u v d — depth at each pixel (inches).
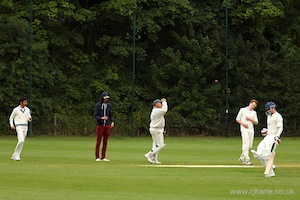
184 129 6122.1
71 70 6378.0
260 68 6348.4
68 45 6333.7
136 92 6338.6
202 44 6407.5
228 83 6378.0
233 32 6717.5
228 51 6387.8
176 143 4820.4
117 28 6486.2
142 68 6520.7
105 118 2994.6
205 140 5339.6
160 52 6574.8
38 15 6092.5
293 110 6299.2
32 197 1748.3
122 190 1915.6
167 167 2657.5
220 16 6692.9
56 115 5836.6
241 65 6353.3
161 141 2874.0
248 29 6717.5
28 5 6127.0
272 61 6540.4
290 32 6939.0
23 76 5748.0
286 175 2379.4
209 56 6343.5
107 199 1732.3
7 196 1760.6
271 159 2332.7
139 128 5940.0
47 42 5915.4
